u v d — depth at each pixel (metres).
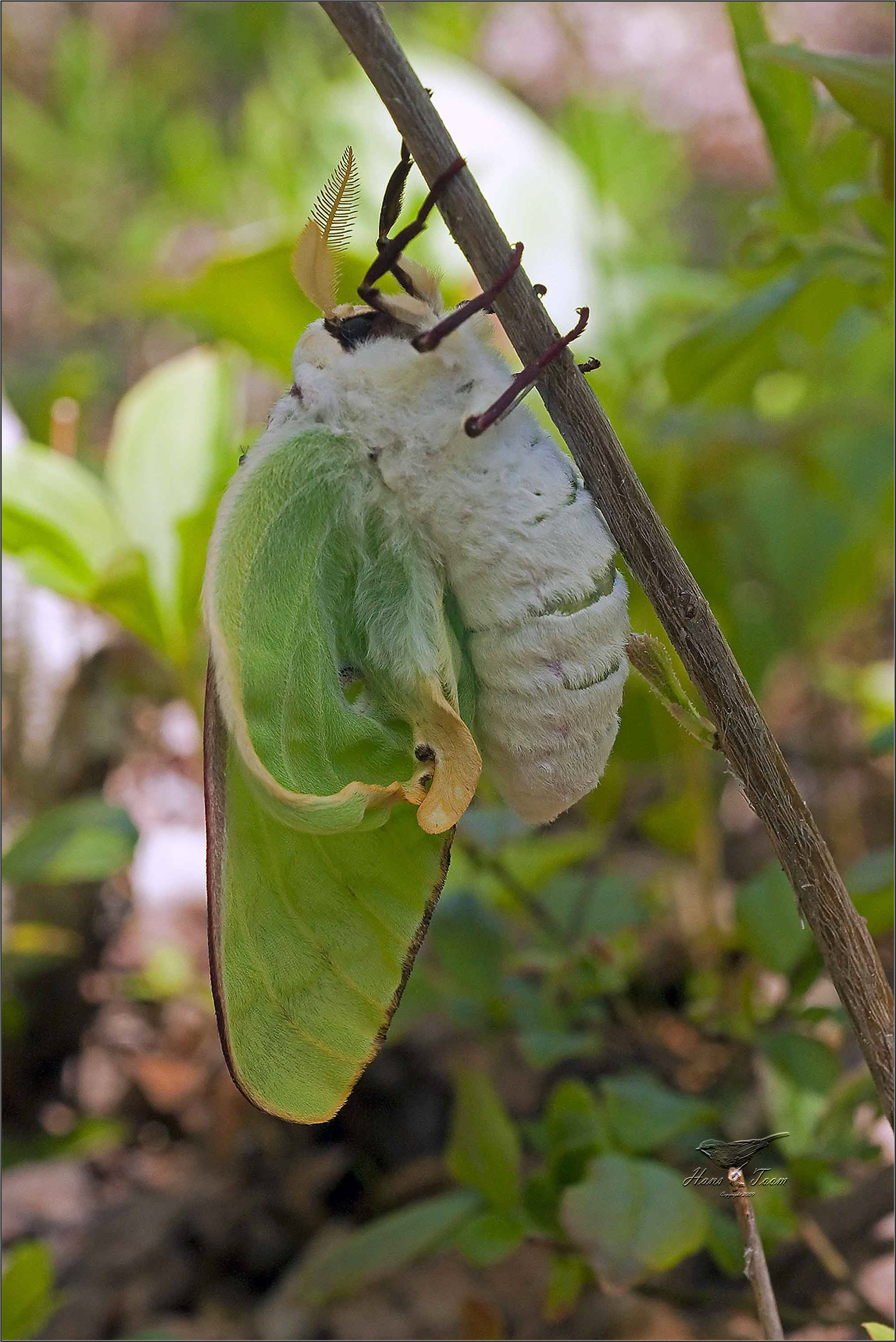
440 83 0.45
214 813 0.30
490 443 0.31
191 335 0.67
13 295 0.75
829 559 0.48
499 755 0.31
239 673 0.30
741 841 0.50
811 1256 0.37
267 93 0.68
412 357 0.31
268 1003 0.31
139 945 0.46
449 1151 0.35
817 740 0.51
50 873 0.37
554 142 0.48
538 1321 0.38
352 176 0.31
